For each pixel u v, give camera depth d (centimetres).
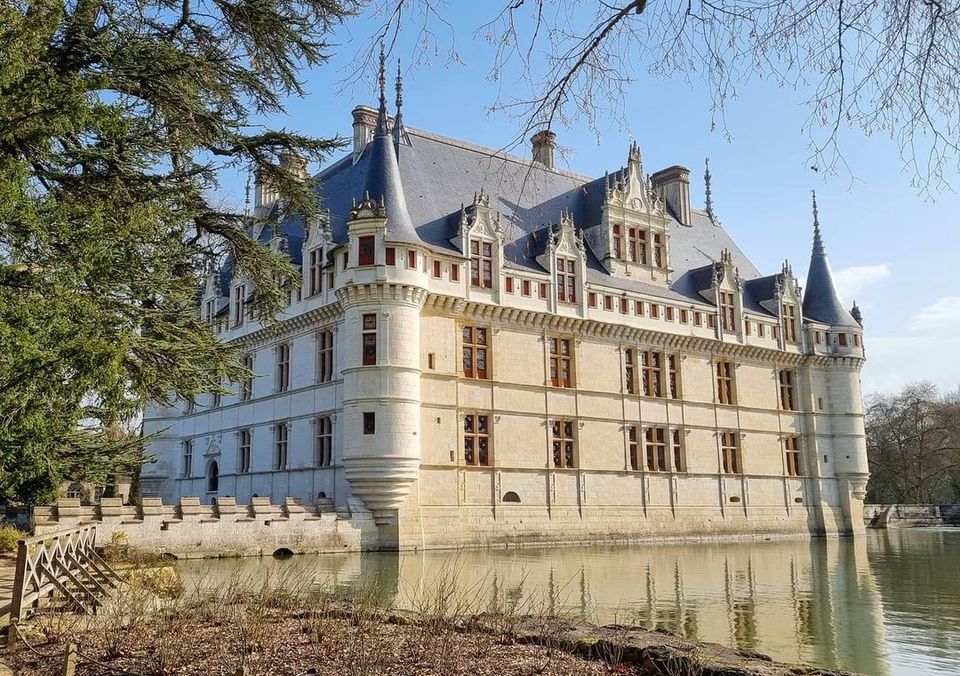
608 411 4841
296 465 4419
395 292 3953
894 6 768
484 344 4416
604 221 5134
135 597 1433
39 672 1080
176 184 1839
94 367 1366
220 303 5500
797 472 5875
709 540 5119
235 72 1953
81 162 1730
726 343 5478
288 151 2055
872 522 7606
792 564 3412
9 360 1309
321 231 4400
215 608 1438
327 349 4350
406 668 1082
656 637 1311
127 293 1736
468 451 4250
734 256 6397
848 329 6159
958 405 9375
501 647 1231
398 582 2523
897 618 2009
